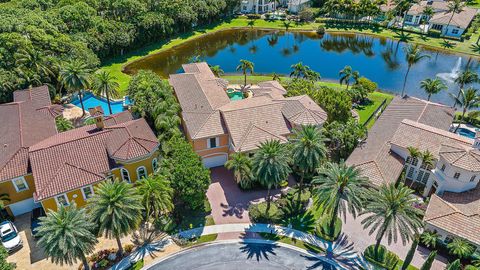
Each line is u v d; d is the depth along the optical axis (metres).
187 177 43.19
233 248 42.16
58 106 60.38
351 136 54.56
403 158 52.19
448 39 109.75
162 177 42.34
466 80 67.31
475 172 43.09
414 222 36.94
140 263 40.06
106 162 46.72
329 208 39.72
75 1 95.62
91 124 56.44
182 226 44.84
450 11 113.44
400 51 104.56
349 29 120.62
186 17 112.81
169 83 70.38
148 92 61.84
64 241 33.31
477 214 41.38
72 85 62.00
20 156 45.75
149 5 108.62
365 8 119.31
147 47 105.44
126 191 37.59
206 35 116.81
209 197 49.34
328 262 40.50
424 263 36.59
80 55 75.44
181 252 41.62
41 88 64.25
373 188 46.66
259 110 54.69
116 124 54.56
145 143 48.31
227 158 55.81
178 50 104.94
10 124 52.81
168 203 40.88
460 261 39.84
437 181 46.69
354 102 73.88
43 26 74.06
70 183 43.28
